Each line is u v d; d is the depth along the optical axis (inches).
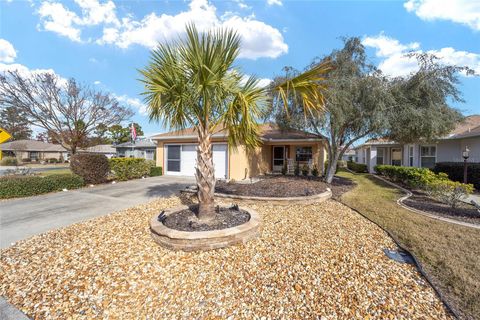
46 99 586.9
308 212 235.8
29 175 358.6
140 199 301.7
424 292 105.7
